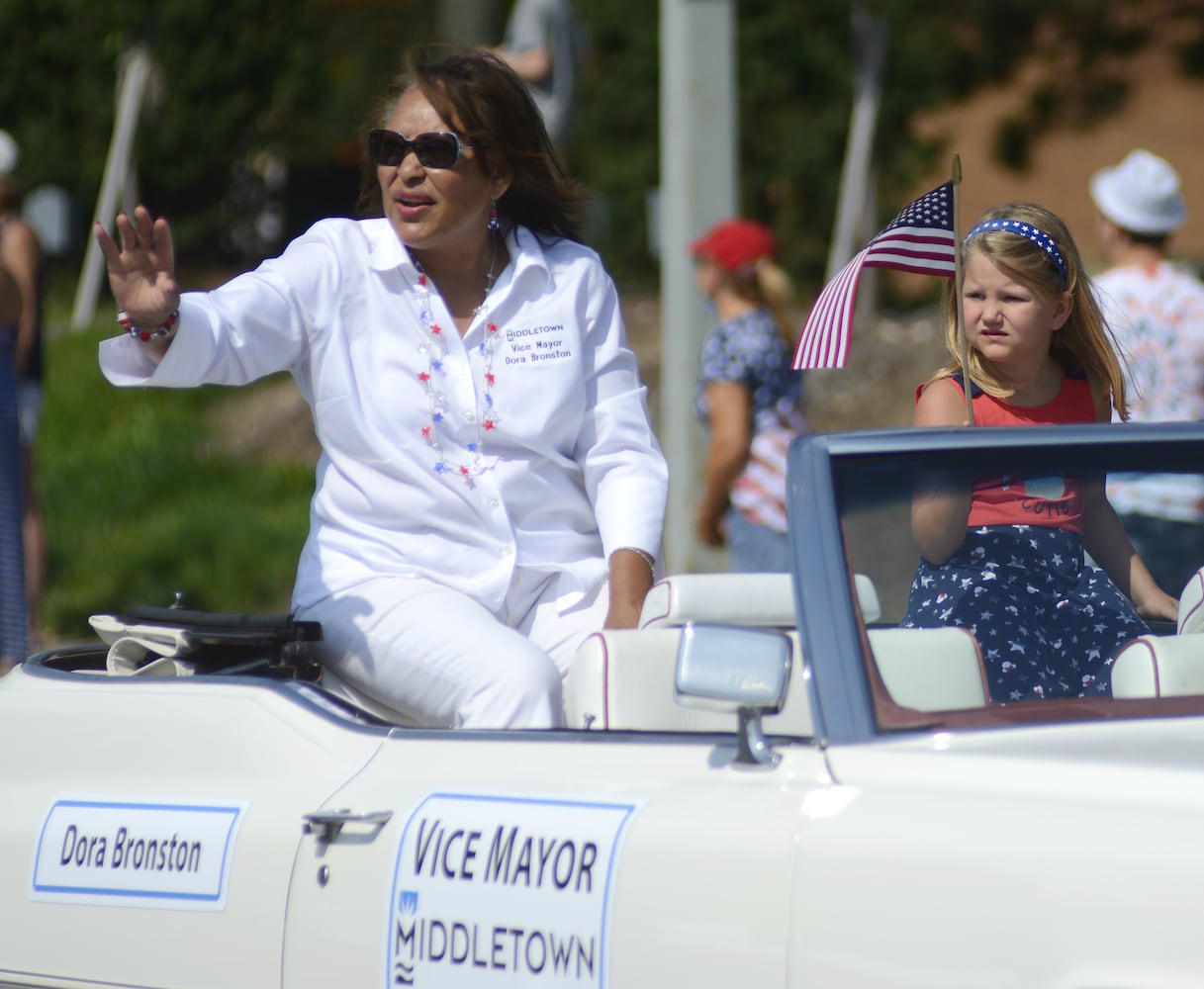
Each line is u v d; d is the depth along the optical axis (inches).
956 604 454.9
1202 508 479.2
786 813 395.9
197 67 2817.4
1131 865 351.6
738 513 1038.4
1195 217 3897.6
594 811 421.7
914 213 577.3
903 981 367.6
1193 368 951.0
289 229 3115.2
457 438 582.9
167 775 500.7
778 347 1036.5
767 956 385.4
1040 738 406.3
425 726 556.7
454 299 598.5
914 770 392.5
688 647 404.8
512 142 589.9
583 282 608.7
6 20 2736.2
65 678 542.0
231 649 575.8
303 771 479.5
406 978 438.9
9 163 1219.9
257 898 466.6
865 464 445.4
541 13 1717.5
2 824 517.7
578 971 411.5
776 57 2748.5
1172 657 466.9
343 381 579.5
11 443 1197.1
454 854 437.7
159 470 1815.9
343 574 575.8
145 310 523.2
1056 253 551.8
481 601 575.5
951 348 577.3
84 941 494.9
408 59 600.1
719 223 1236.5
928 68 2672.2
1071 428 477.4
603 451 604.1
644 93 2856.8
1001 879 362.6
